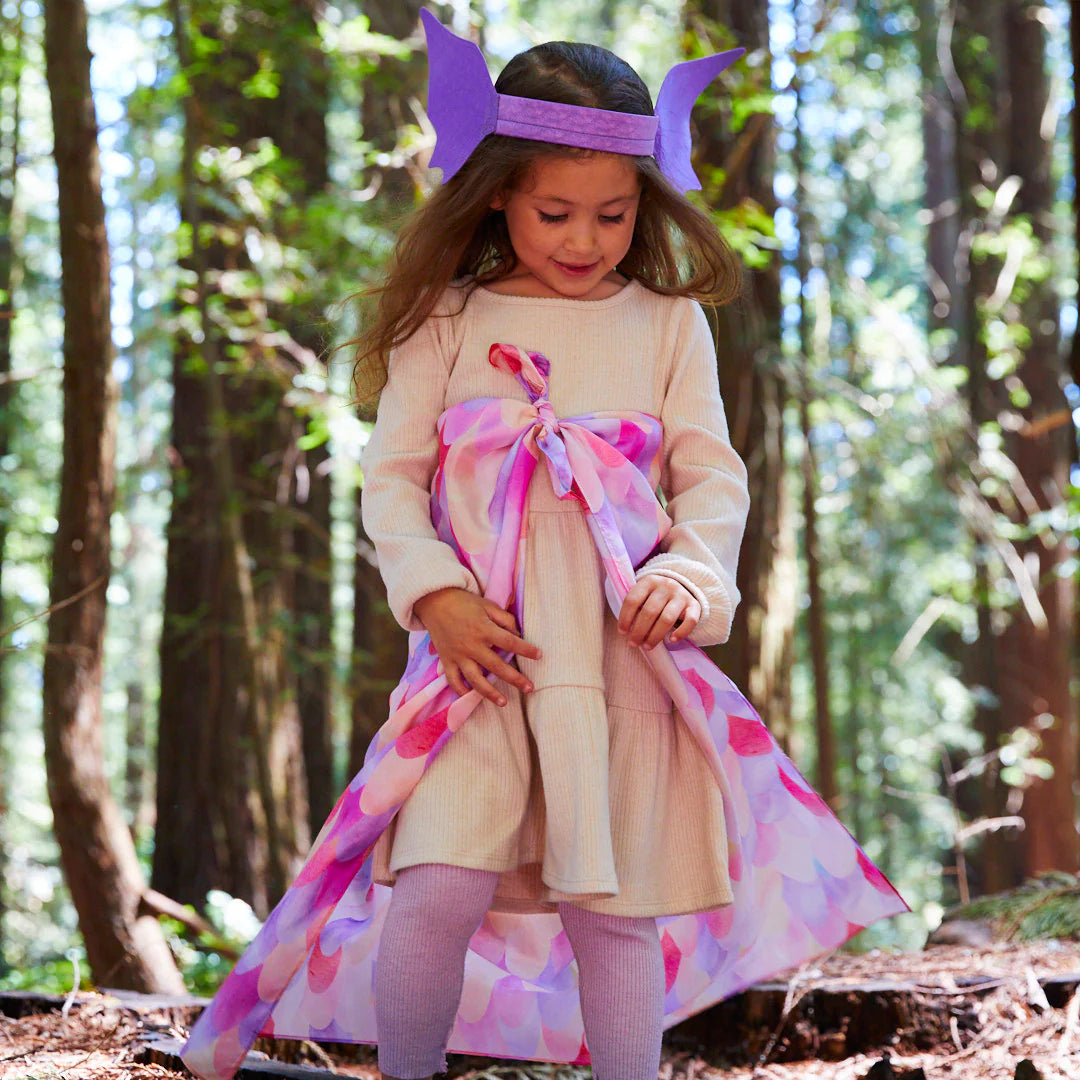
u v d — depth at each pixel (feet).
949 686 45.11
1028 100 44.39
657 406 7.04
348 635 55.88
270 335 26.23
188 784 33.71
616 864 6.40
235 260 31.19
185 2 25.85
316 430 23.44
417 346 6.95
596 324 6.89
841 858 6.96
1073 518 30.12
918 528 47.60
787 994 9.23
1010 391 43.27
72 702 16.49
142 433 66.95
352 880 6.91
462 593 6.39
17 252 44.55
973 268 43.50
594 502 6.50
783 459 25.36
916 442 37.55
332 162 40.55
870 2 43.47
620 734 6.54
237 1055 6.63
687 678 6.68
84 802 16.40
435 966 6.25
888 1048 9.09
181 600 34.83
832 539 50.14
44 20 16.93
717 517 6.70
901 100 47.62
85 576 16.69
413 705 6.42
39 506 42.34
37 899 48.80
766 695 24.45
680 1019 7.32
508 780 6.39
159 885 33.73
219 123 26.86
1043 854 42.06
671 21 29.37
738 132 25.52
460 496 6.65
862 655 51.26
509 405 6.73
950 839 52.06
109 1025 8.95
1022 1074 7.46
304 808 35.06
